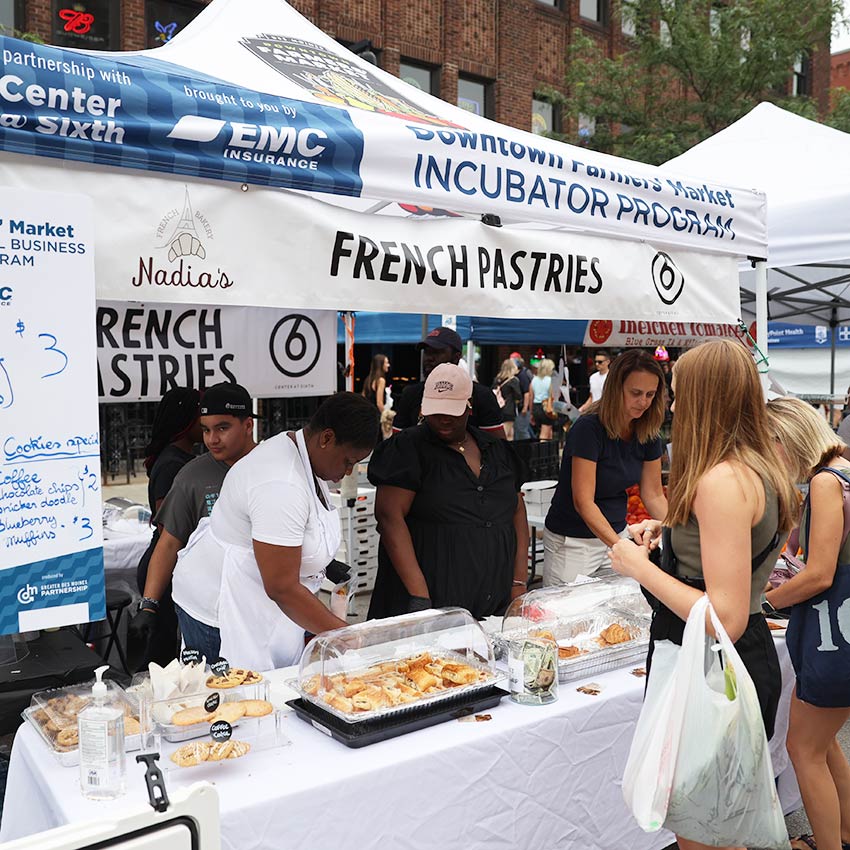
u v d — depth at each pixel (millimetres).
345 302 2590
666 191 3445
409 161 2627
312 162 2436
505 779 2277
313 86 2891
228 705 2127
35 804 2098
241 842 1822
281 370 4871
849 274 7309
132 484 11016
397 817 2070
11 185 1981
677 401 2102
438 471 3203
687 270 3691
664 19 14102
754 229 3939
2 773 2498
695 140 14031
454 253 2840
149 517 5277
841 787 2951
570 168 3078
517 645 2492
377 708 2203
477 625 2609
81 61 2023
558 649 2674
